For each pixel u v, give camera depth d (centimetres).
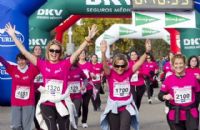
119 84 790
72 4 1777
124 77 790
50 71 720
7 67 916
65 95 724
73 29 4875
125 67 789
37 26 1753
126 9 1809
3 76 1609
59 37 2084
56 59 726
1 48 1578
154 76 1880
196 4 1712
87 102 1208
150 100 1870
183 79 744
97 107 1642
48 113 721
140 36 3164
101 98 2164
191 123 736
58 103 721
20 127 922
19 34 1591
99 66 1670
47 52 730
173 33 2558
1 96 1628
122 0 1800
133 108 787
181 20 1695
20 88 912
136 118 789
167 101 753
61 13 1772
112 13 1820
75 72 1057
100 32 4678
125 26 3188
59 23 1792
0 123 1277
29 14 1628
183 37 1811
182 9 1684
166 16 1692
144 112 1562
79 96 1066
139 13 1688
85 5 1783
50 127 717
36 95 1063
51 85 721
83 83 1081
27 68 916
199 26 1753
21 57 901
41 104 727
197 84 751
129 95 792
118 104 783
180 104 742
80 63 1319
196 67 1072
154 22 1694
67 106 723
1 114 1472
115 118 788
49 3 1761
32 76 917
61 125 728
